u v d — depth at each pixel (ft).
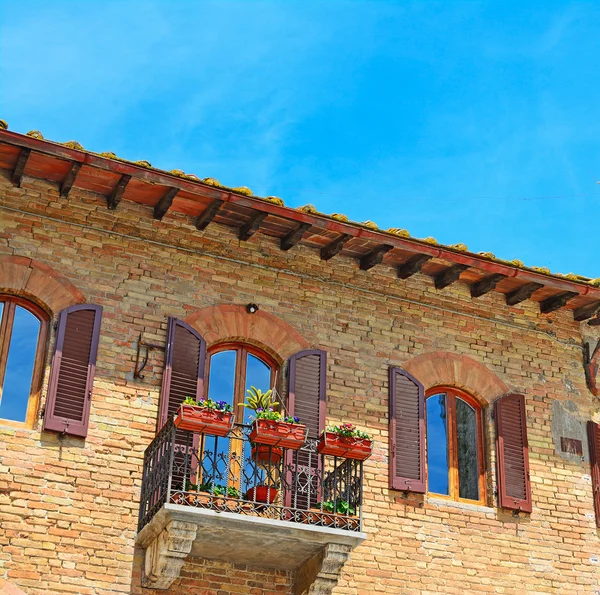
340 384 51.98
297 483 45.85
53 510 44.93
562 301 56.70
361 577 48.96
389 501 50.75
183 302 50.39
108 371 47.88
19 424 46.34
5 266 47.60
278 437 45.47
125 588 44.91
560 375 57.06
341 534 45.21
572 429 55.98
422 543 50.60
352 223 50.96
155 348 49.06
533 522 53.06
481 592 50.72
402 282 55.31
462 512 51.96
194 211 51.52
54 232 49.01
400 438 51.93
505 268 53.72
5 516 44.14
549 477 54.39
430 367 54.13
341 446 46.70
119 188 48.75
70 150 46.29
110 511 45.80
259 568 47.70
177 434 47.26
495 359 55.77
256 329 51.34
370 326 53.72
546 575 52.24
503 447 53.72
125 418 47.44
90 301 48.67
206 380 50.55
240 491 47.47
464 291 56.49
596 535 54.08
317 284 53.42
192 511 43.19
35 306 48.37
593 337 58.85
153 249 50.65
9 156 47.57
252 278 52.16
